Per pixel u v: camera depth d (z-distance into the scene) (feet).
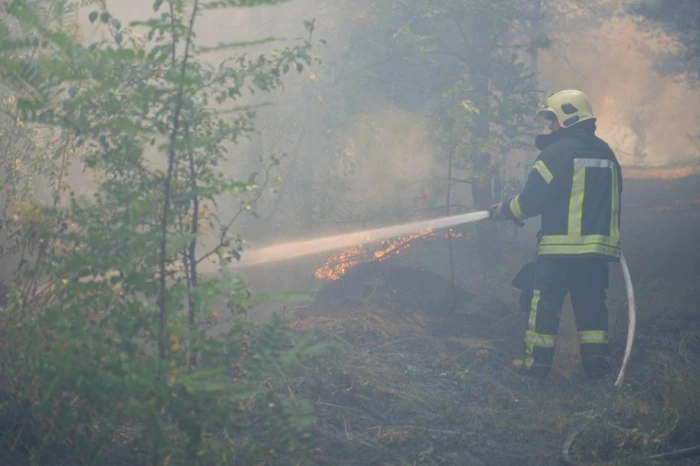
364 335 19.39
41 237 11.63
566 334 22.06
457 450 13.29
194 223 12.06
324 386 14.98
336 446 12.93
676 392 15.37
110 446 10.67
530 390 17.25
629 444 13.32
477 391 16.78
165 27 9.58
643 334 21.81
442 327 20.99
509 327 21.77
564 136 19.29
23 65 9.16
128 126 9.52
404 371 17.61
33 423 10.95
